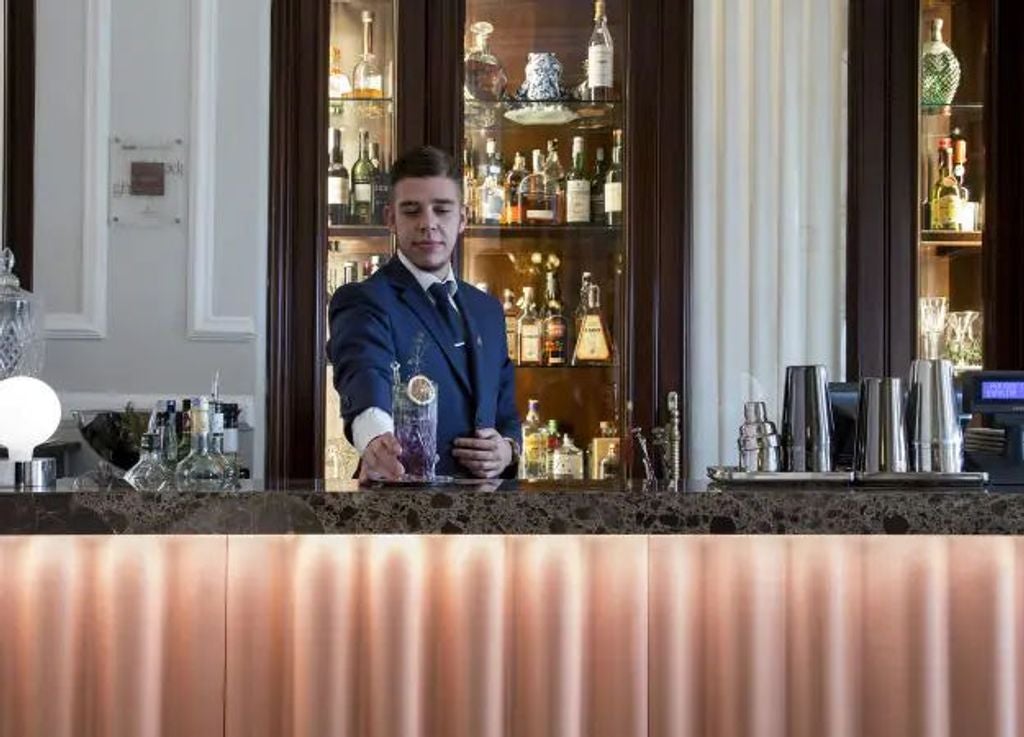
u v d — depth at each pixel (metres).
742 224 3.19
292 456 3.14
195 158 3.11
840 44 3.22
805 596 1.59
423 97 3.20
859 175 3.19
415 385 1.83
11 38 3.11
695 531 1.50
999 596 1.59
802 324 3.20
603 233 3.28
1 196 3.10
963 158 3.27
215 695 1.59
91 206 3.11
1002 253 3.23
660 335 3.19
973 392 1.92
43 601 1.58
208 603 1.59
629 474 3.17
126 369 3.12
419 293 2.51
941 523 1.49
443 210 2.52
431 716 1.59
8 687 1.58
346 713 1.58
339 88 3.22
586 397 3.26
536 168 3.31
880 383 1.74
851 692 1.59
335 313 2.44
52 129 3.12
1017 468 1.90
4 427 1.67
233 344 3.12
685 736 1.59
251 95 3.13
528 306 3.29
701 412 3.18
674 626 1.59
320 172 3.16
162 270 3.12
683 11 3.19
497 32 3.28
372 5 3.23
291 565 1.59
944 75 3.27
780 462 1.80
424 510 1.50
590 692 1.60
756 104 3.19
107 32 3.12
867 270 3.19
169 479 1.83
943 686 1.59
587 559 1.59
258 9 3.13
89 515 1.50
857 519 1.49
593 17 3.27
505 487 1.63
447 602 1.59
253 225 3.12
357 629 1.59
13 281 2.19
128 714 1.58
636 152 3.19
